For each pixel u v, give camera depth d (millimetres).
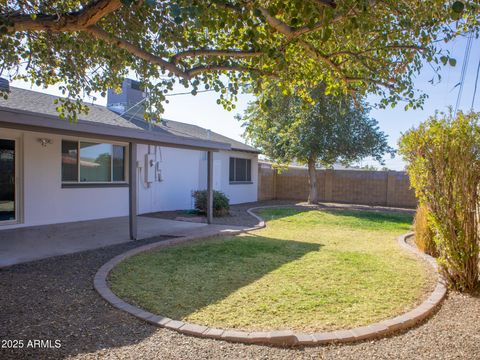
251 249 7109
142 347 3191
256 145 17562
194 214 12516
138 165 12023
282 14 3375
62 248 6836
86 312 3902
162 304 4168
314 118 14961
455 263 4906
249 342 3328
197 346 3242
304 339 3336
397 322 3711
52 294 4402
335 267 5883
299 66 4441
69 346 3158
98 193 10781
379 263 6215
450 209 4918
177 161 13680
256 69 3770
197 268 5680
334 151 15742
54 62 5223
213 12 3020
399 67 4281
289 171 20453
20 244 7090
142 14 4180
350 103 14516
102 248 6961
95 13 3043
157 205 12859
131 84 13461
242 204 17266
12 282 4812
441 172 4953
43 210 9352
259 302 4289
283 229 10031
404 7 3570
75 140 10109
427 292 4793
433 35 3914
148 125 12789
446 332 3650
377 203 18297
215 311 3998
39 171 9227
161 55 4812
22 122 5680
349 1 2834
